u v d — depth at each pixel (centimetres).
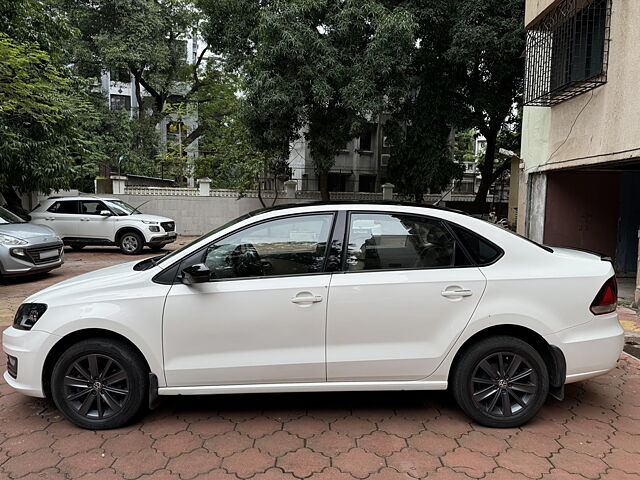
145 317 303
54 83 1181
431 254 319
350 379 312
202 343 305
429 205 344
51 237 834
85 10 2134
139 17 2180
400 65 1258
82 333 313
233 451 287
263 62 1253
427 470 269
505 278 310
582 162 745
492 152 1930
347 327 306
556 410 347
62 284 338
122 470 267
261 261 319
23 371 309
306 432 311
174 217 1836
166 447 291
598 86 690
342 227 323
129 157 2275
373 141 2489
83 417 311
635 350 485
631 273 915
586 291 312
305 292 305
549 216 895
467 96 1705
